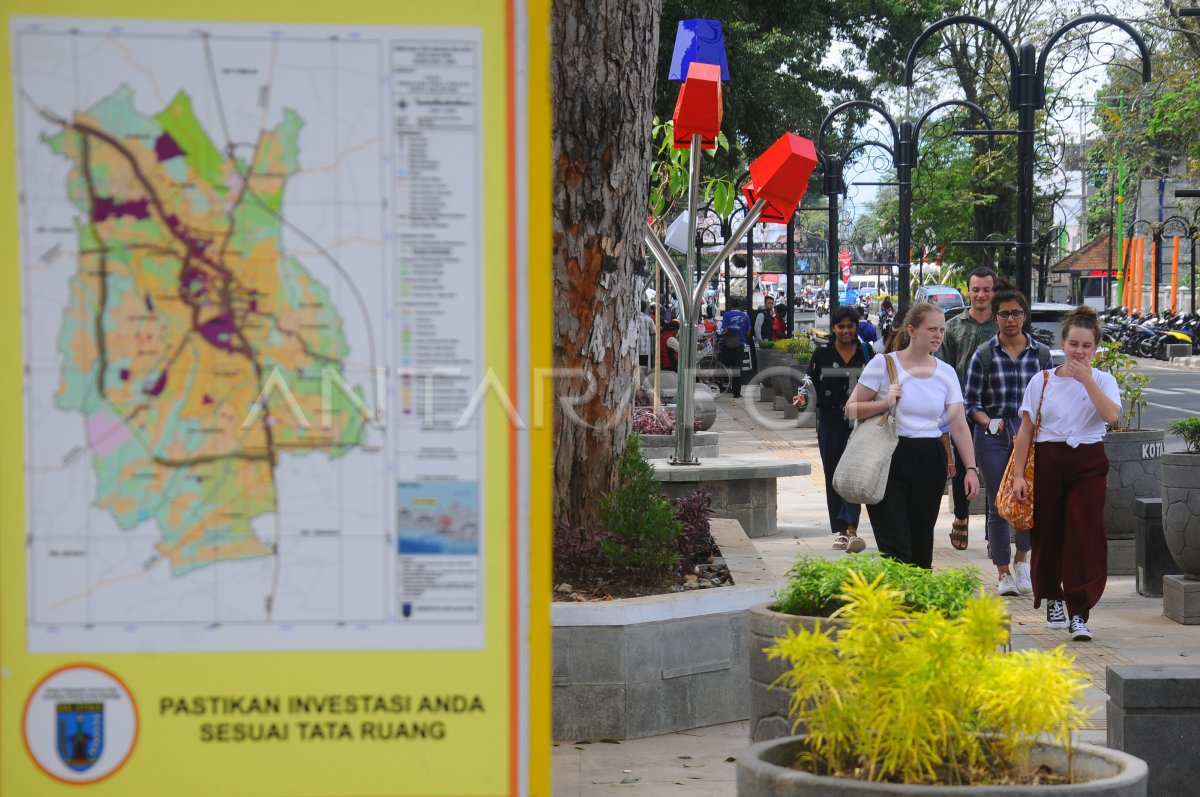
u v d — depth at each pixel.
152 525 3.12
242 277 3.12
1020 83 16.34
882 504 8.45
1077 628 8.65
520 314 3.14
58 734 3.12
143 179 3.11
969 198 48.81
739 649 7.10
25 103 3.09
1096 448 8.73
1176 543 9.34
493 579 3.16
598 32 7.70
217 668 3.14
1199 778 5.54
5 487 3.10
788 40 41.66
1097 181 59.72
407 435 3.14
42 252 3.10
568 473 7.96
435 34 3.12
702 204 28.45
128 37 3.09
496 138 3.13
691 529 8.11
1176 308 57.03
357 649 3.15
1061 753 4.00
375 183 3.12
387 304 3.13
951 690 3.82
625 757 6.35
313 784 3.15
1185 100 37.06
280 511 3.14
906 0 47.19
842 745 3.95
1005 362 10.05
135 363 3.12
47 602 3.11
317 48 3.11
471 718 3.16
